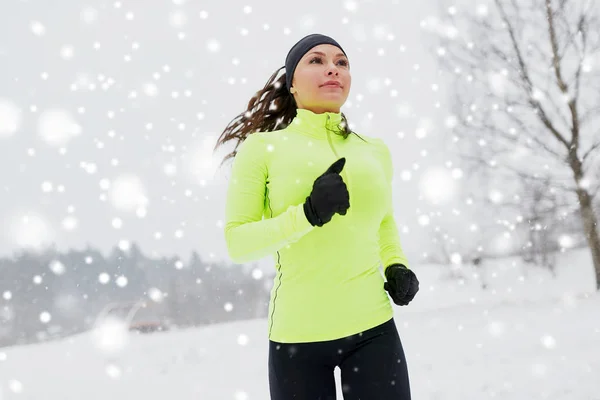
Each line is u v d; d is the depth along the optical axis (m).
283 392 1.68
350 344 1.68
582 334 5.52
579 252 12.88
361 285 1.72
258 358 6.39
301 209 1.52
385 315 1.75
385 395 1.64
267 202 1.86
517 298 10.34
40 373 6.38
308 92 1.94
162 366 6.32
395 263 1.92
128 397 4.93
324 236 1.70
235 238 1.67
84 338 8.09
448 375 4.50
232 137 2.36
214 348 7.51
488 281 11.81
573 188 10.03
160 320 10.27
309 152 1.80
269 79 2.31
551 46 10.17
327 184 1.50
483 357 5.03
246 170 1.79
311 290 1.69
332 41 2.03
